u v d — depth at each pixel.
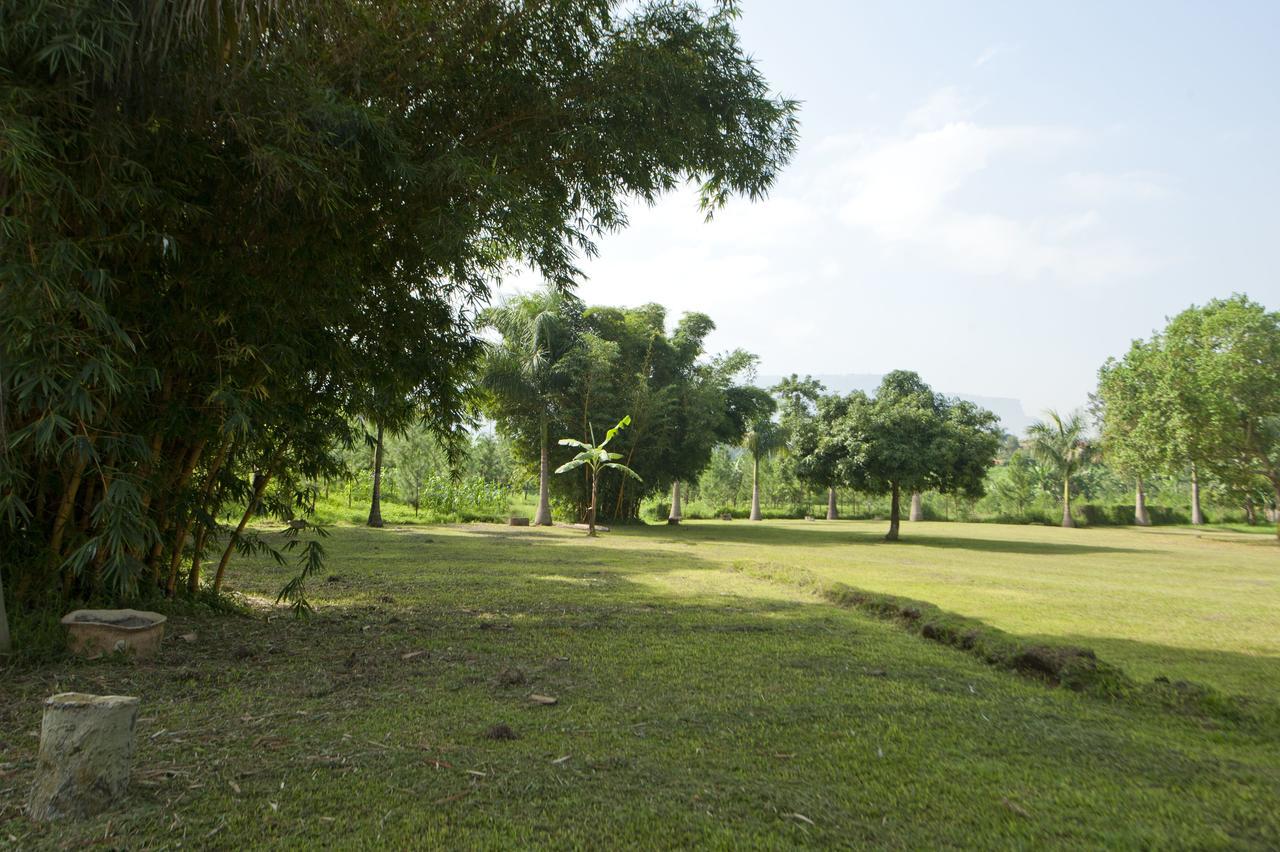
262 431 6.41
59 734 2.88
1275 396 26.45
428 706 4.48
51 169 4.08
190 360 5.48
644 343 31.95
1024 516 46.47
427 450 29.34
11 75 4.05
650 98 6.74
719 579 12.07
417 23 5.80
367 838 2.76
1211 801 3.32
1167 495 54.06
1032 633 7.80
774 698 4.85
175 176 5.11
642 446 30.12
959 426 23.70
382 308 7.23
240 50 4.82
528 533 23.81
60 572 5.81
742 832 2.89
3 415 4.49
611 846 2.76
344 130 5.15
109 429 5.14
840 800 3.24
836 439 24.06
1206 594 11.70
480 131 6.76
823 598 10.09
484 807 3.06
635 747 3.85
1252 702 4.91
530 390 27.16
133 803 3.00
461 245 5.78
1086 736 4.21
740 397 34.88
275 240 5.55
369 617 7.68
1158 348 30.36
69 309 4.18
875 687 5.20
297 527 7.17
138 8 4.20
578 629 7.26
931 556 18.48
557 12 6.45
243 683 4.88
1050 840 2.90
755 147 7.77
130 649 5.22
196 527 7.28
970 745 4.01
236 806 3.00
